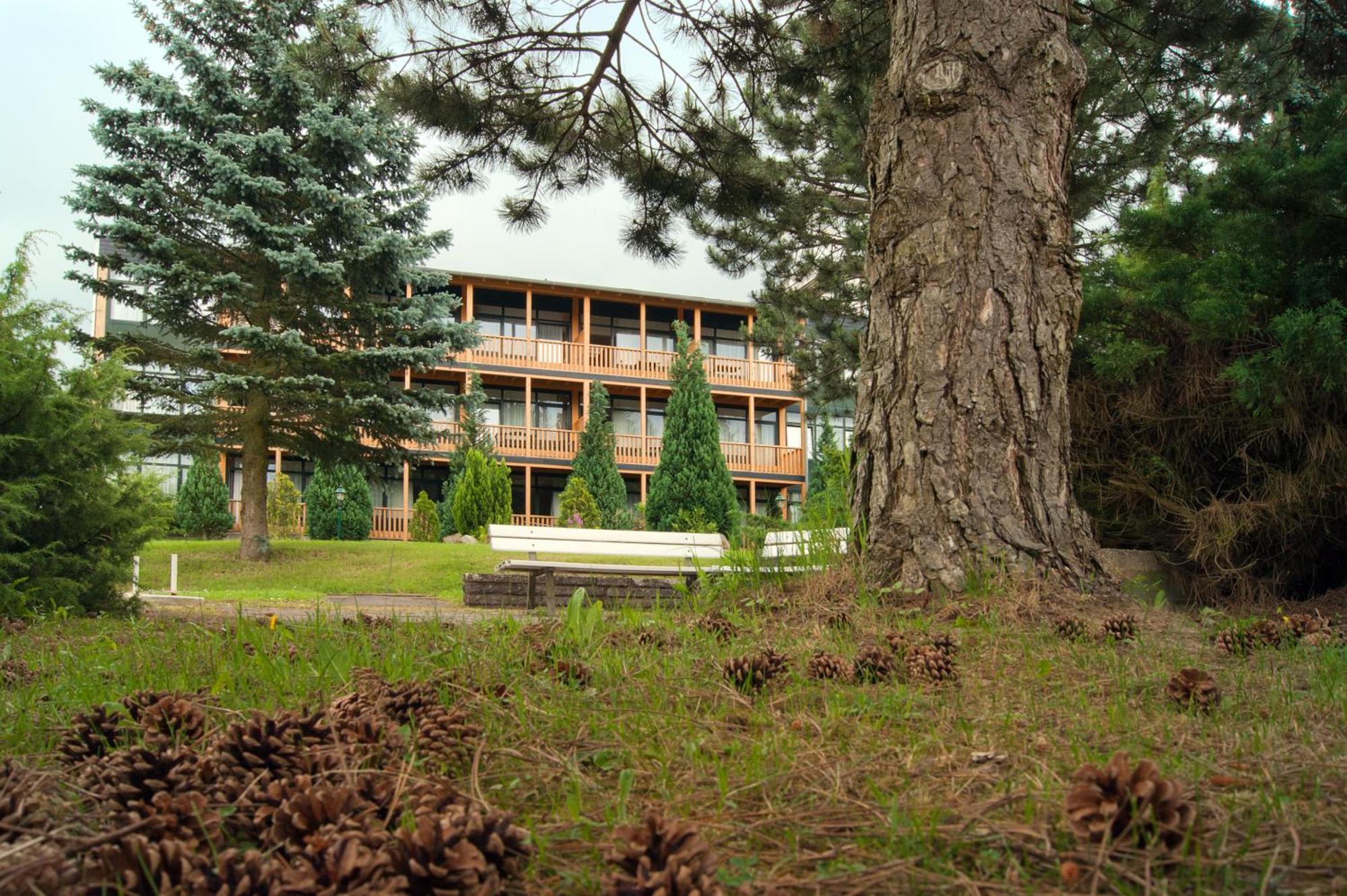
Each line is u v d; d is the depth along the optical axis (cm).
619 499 3122
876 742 225
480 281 3350
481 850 135
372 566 1645
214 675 304
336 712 232
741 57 848
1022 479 486
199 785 170
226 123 1688
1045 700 277
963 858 152
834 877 141
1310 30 927
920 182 525
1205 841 152
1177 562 693
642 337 3544
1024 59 528
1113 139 1307
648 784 195
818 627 411
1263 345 670
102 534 676
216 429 1767
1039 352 503
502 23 778
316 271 1647
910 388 506
